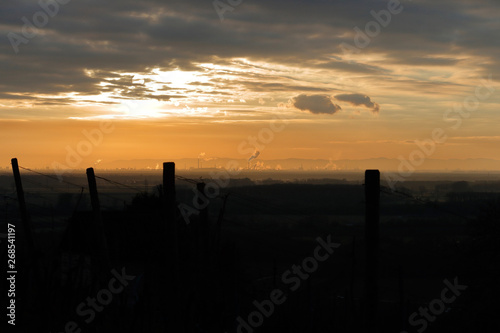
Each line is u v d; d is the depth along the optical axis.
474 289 21.66
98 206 13.53
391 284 38.84
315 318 14.82
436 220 88.38
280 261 45.66
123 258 18.33
